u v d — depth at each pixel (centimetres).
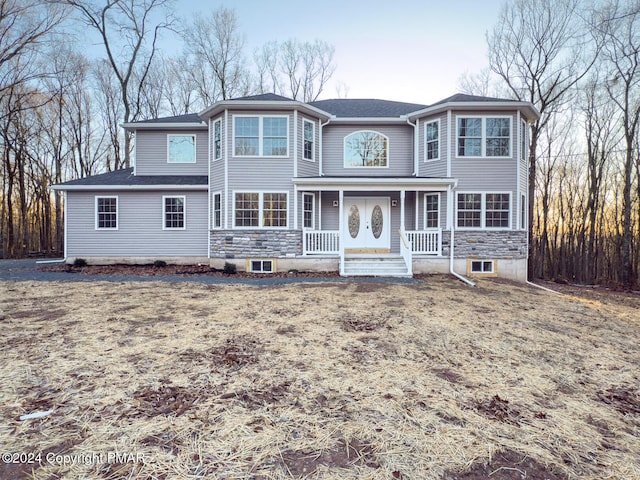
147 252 1393
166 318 618
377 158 1444
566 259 2317
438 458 259
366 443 274
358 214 1420
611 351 535
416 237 1318
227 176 1263
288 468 242
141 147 1493
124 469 235
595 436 299
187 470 237
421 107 1582
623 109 1739
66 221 1380
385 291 909
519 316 724
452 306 772
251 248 1252
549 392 381
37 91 2098
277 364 426
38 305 693
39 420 291
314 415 313
